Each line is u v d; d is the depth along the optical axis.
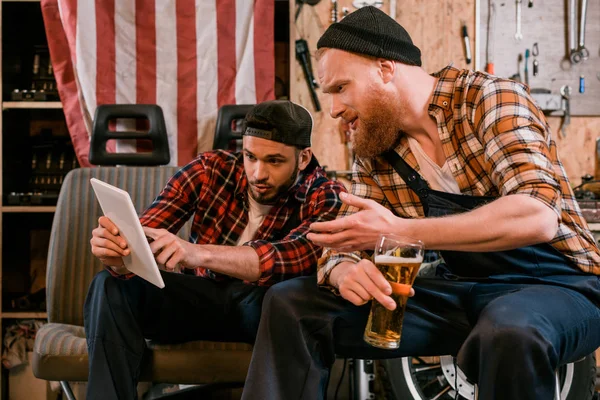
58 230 2.24
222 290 1.69
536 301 1.17
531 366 1.05
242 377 1.68
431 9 3.13
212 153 1.93
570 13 3.08
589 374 2.15
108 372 1.51
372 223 1.19
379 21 1.39
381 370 2.53
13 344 2.79
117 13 2.71
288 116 1.73
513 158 1.22
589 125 3.13
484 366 1.08
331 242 1.22
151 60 2.74
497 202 1.16
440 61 3.13
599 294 1.29
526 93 1.35
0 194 2.78
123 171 2.33
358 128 1.43
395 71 1.39
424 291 1.34
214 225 1.86
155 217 1.78
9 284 3.10
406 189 1.53
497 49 3.11
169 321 1.67
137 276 1.61
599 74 3.10
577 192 2.82
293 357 1.26
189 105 2.76
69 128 2.73
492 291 1.30
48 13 2.72
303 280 1.38
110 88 2.71
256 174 1.74
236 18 2.77
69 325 2.05
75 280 2.22
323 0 3.13
